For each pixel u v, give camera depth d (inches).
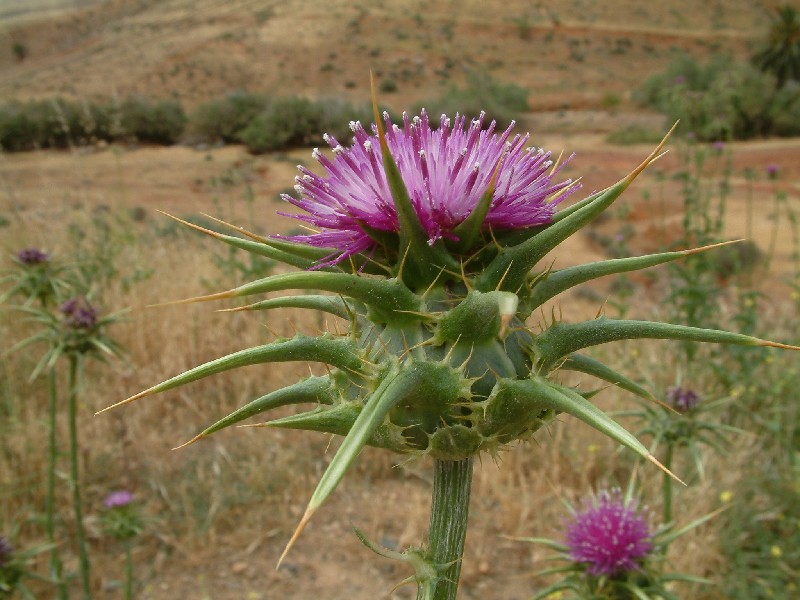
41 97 2369.6
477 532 235.0
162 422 290.2
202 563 226.4
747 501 232.5
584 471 238.5
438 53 2896.2
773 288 549.3
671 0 3565.5
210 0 3828.7
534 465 257.8
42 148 1438.2
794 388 272.7
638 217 845.8
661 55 2997.0
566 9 3408.0
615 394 279.4
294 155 1446.9
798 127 1423.5
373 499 255.9
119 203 835.4
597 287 579.5
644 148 1422.2
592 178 1089.4
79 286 232.8
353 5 3371.1
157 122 1578.5
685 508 221.0
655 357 301.9
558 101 2269.9
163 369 301.3
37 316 197.8
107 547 231.8
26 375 292.8
